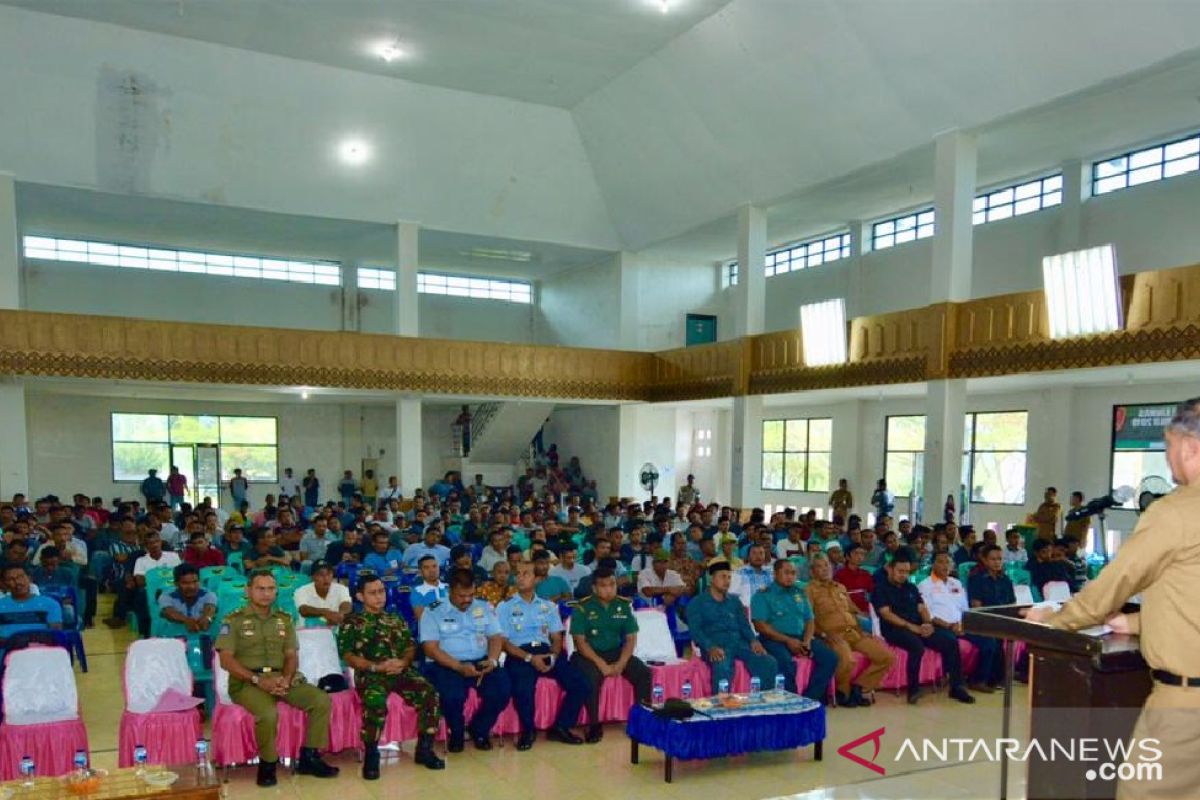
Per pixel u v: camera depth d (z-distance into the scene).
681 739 5.23
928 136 12.41
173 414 20.42
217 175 15.55
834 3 11.39
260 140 15.38
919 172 13.86
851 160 13.70
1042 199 14.56
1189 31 9.02
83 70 13.59
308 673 5.96
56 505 12.29
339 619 7.17
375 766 5.40
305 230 18.09
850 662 6.99
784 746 5.54
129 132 14.48
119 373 14.88
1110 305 9.90
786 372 15.38
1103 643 1.84
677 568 9.50
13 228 14.37
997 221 15.24
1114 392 13.64
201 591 7.09
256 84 14.63
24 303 18.14
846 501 16.81
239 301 20.36
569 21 13.16
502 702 5.92
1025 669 4.33
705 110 14.80
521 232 18.80
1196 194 12.27
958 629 7.55
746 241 16.17
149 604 8.09
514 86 15.76
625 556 10.16
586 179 18.44
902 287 16.78
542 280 23.80
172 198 15.54
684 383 18.38
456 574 6.14
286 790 5.17
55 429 19.14
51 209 16.30
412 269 17.48
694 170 16.41
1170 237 12.59
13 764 4.91
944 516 12.11
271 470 21.48
